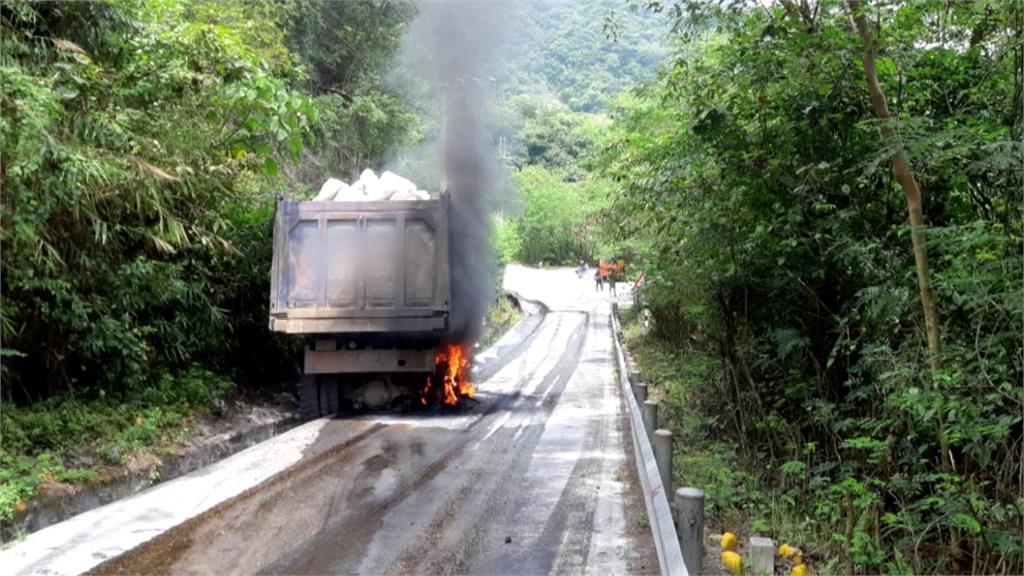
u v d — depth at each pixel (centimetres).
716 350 1118
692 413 1108
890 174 773
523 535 628
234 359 1272
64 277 822
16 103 636
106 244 884
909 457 686
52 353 855
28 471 683
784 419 896
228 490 755
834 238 801
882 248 782
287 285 1145
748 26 816
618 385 1617
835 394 837
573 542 611
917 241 642
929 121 682
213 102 909
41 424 766
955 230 619
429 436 1037
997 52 752
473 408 1295
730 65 852
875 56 748
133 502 709
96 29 854
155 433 868
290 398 1304
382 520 666
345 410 1248
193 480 792
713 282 970
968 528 606
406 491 759
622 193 1268
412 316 1138
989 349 601
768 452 912
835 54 742
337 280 1145
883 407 707
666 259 1119
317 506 705
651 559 573
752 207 867
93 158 749
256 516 672
